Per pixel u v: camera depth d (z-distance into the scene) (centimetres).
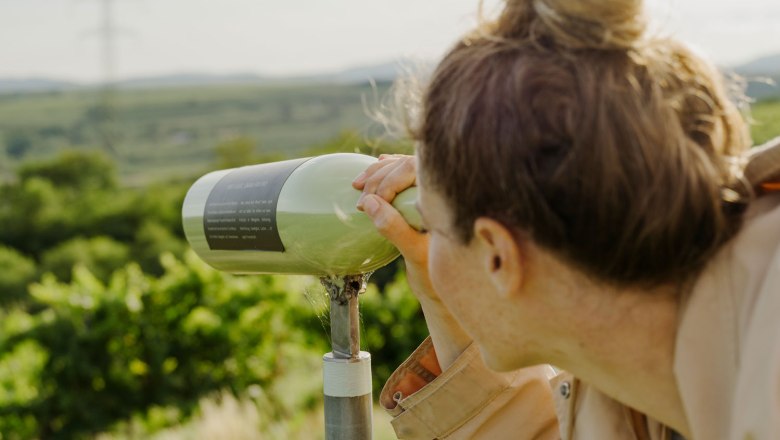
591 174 69
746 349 70
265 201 114
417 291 107
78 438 568
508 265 75
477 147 73
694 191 71
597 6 72
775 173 75
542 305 76
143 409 593
